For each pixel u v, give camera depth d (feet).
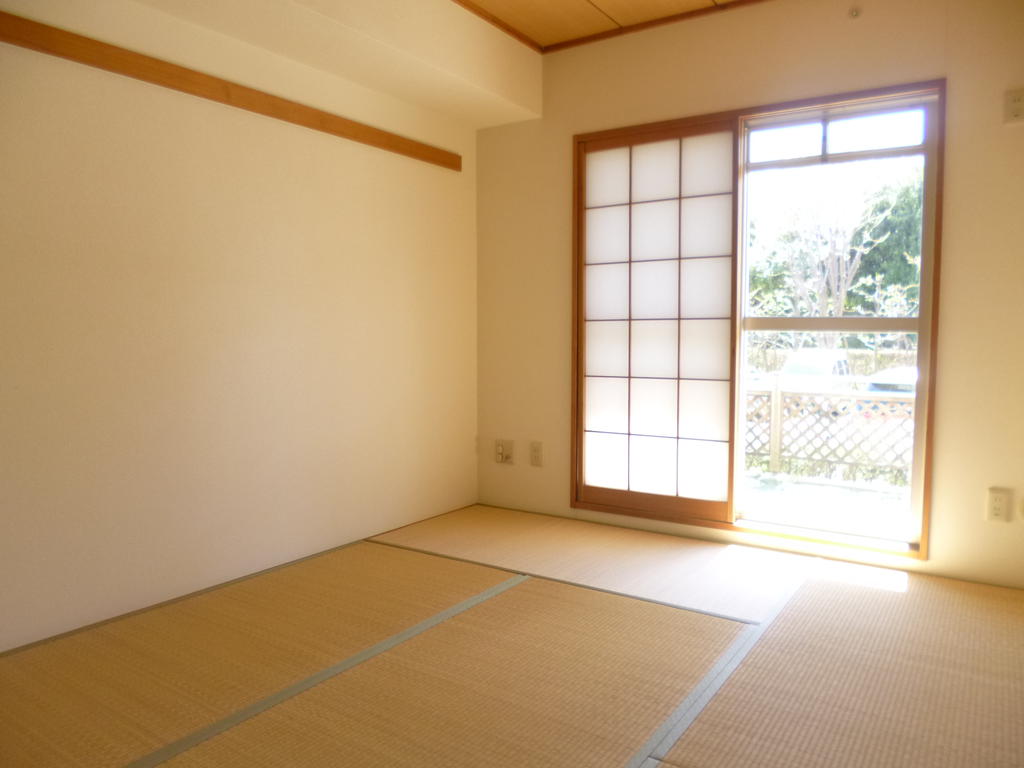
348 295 10.78
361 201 10.91
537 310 12.64
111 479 8.01
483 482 13.52
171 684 6.61
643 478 11.88
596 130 11.81
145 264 8.20
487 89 10.98
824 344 15.01
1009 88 8.84
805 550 10.40
